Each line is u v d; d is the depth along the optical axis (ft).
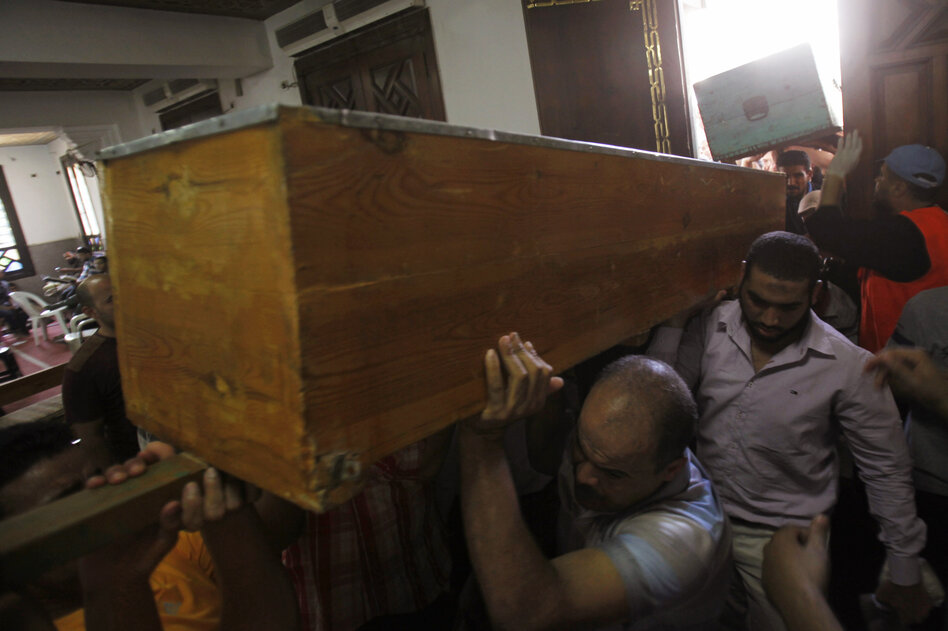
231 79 16.57
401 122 1.98
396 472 4.16
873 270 6.09
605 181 3.24
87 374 6.20
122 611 2.18
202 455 2.24
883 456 4.14
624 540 2.97
